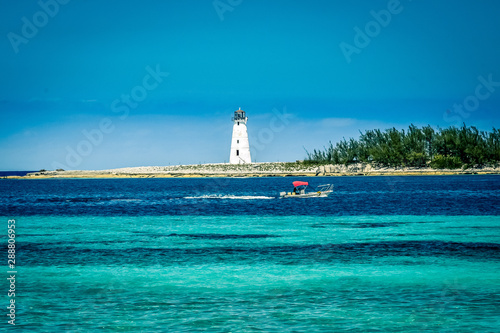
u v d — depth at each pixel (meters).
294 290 47.72
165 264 59.25
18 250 68.25
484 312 41.25
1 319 40.22
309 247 69.69
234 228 90.69
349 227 91.00
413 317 40.25
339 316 40.56
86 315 41.09
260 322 39.34
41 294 46.72
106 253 65.88
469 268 56.22
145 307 42.97
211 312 41.66
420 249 67.69
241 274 54.03
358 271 55.09
